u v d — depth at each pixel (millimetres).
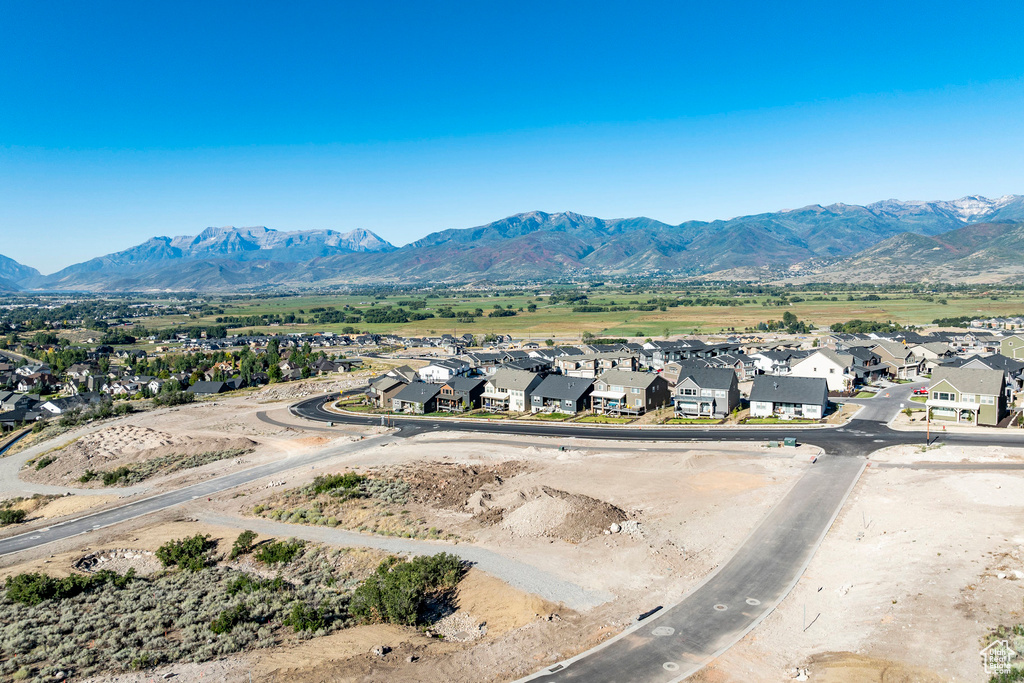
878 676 33594
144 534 66438
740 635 40156
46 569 58062
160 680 36938
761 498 63938
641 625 42031
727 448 84875
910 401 110250
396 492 72688
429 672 37344
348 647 40781
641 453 85375
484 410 125625
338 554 57156
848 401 112500
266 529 65250
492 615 45250
